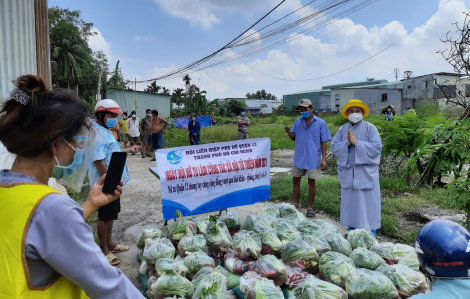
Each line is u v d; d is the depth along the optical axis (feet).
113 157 5.11
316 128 18.33
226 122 151.43
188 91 189.06
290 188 23.32
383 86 171.01
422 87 125.59
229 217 14.80
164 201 14.21
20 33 15.42
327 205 19.53
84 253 3.55
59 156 4.02
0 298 3.35
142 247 13.08
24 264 3.36
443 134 18.79
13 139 3.66
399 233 15.69
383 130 24.40
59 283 3.66
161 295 9.40
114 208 12.75
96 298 3.67
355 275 9.40
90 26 134.21
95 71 125.49
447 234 5.12
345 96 159.33
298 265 10.64
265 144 16.19
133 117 44.29
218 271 10.09
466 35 18.71
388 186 24.26
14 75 14.60
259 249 11.32
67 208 3.58
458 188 14.69
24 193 3.53
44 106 3.69
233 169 15.43
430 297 4.94
